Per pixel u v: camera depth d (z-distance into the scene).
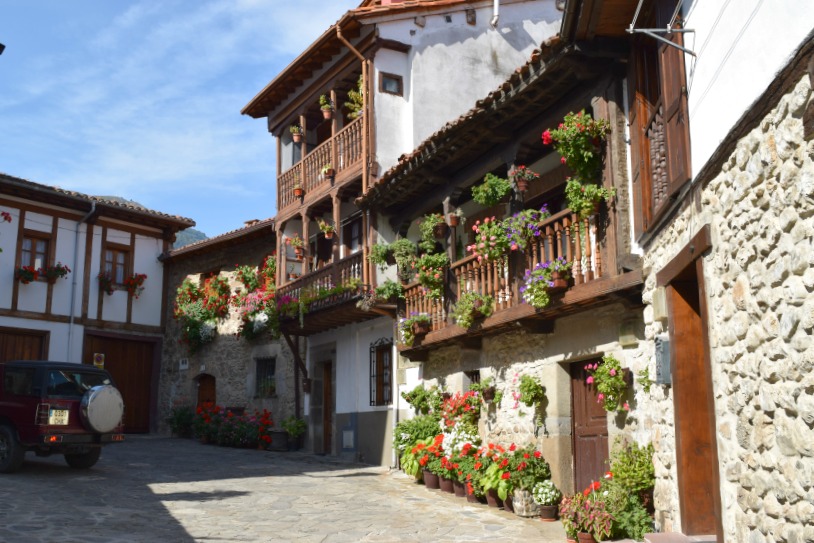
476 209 12.84
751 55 4.48
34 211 20.02
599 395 8.42
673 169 6.16
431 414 12.90
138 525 8.06
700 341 6.43
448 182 12.12
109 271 21.55
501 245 9.89
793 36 3.89
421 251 14.08
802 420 3.96
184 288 21.73
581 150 8.33
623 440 8.09
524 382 9.84
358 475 13.02
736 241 4.87
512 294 9.99
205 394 21.03
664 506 6.86
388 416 14.48
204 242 20.80
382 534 8.07
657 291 6.85
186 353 21.58
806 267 3.87
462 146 10.90
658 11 6.54
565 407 9.52
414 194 13.00
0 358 19.11
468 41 15.19
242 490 10.83
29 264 19.86
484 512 9.41
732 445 5.03
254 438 17.67
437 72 14.80
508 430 10.67
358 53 14.39
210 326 20.78
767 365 4.41
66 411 11.27
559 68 8.59
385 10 14.33
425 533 8.13
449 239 12.10
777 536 4.32
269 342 19.03
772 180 4.26
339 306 14.65
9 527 7.40
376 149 14.20
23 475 11.14
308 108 16.58
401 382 14.18
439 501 10.27
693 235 5.80
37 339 19.86
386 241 13.93
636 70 7.68
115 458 14.41
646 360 7.73
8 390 11.48
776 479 4.32
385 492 11.04
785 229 4.11
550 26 15.96
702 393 6.36
